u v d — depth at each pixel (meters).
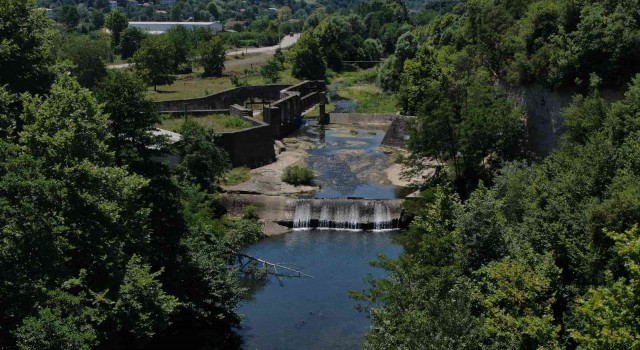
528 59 64.25
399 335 27.95
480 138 60.78
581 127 47.84
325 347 42.25
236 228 57.34
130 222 36.38
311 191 74.50
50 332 25.84
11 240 28.92
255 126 84.56
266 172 80.19
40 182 29.11
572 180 35.66
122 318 32.69
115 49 170.50
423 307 29.95
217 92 119.88
